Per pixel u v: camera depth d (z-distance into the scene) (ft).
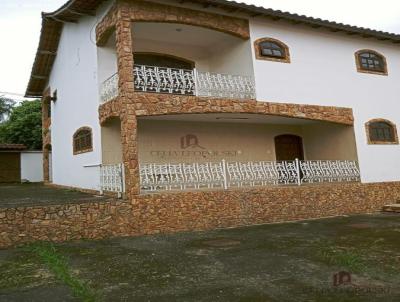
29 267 19.62
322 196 38.73
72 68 43.45
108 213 27.78
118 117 32.65
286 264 19.39
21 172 65.05
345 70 44.24
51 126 55.16
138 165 29.76
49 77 56.03
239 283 16.34
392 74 48.60
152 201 29.53
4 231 24.14
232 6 34.96
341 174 41.52
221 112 34.60
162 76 33.58
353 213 40.68
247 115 37.81
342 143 44.62
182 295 14.90
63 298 14.93
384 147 45.55
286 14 38.14
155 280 17.04
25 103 88.33
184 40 40.22
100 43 36.19
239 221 33.04
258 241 25.75
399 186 45.52
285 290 15.25
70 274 18.22
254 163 38.55
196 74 35.09
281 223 34.42
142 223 28.91
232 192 33.12
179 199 30.58
